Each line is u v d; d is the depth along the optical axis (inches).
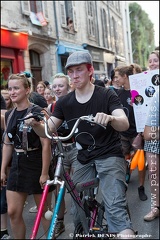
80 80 92.5
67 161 125.7
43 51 539.5
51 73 555.2
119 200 87.7
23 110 108.7
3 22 422.9
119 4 1122.0
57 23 581.9
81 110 94.2
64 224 111.0
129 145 174.1
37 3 526.0
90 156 94.4
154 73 139.3
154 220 130.9
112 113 91.0
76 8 685.9
